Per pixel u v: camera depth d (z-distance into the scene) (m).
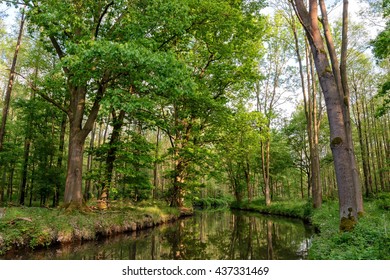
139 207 19.06
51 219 11.21
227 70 20.89
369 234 7.43
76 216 12.14
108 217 13.81
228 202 59.41
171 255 10.04
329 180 41.84
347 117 12.33
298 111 35.25
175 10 12.48
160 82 11.40
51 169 19.48
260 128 23.78
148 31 13.16
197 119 22.70
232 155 24.72
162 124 17.50
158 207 21.06
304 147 35.00
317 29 9.52
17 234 9.57
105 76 13.41
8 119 25.52
